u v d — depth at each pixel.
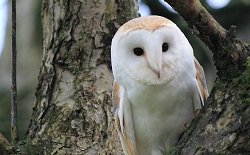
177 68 6.18
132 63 6.31
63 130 7.24
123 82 6.44
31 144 7.06
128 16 7.82
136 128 6.64
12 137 6.95
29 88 12.93
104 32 7.69
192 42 12.43
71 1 7.74
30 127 7.48
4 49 14.21
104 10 7.75
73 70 7.59
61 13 7.77
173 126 6.49
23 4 14.16
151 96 6.32
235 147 5.05
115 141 7.28
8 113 12.21
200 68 6.59
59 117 7.33
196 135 5.37
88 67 7.59
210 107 5.39
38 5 13.98
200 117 5.47
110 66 7.63
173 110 6.40
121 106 6.54
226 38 5.36
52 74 7.59
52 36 7.74
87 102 7.41
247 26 13.36
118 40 6.39
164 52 6.22
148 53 6.14
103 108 7.41
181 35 6.29
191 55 6.28
